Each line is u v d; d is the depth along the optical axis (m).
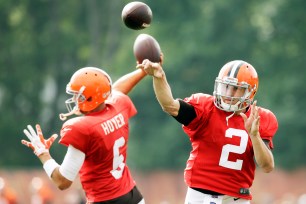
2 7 134.38
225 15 130.50
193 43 128.50
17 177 102.19
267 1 135.25
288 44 134.62
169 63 128.38
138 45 28.22
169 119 130.38
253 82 28.17
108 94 28.05
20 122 130.25
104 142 27.61
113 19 137.50
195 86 128.88
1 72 133.25
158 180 120.44
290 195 114.94
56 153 125.56
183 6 134.62
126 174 28.44
